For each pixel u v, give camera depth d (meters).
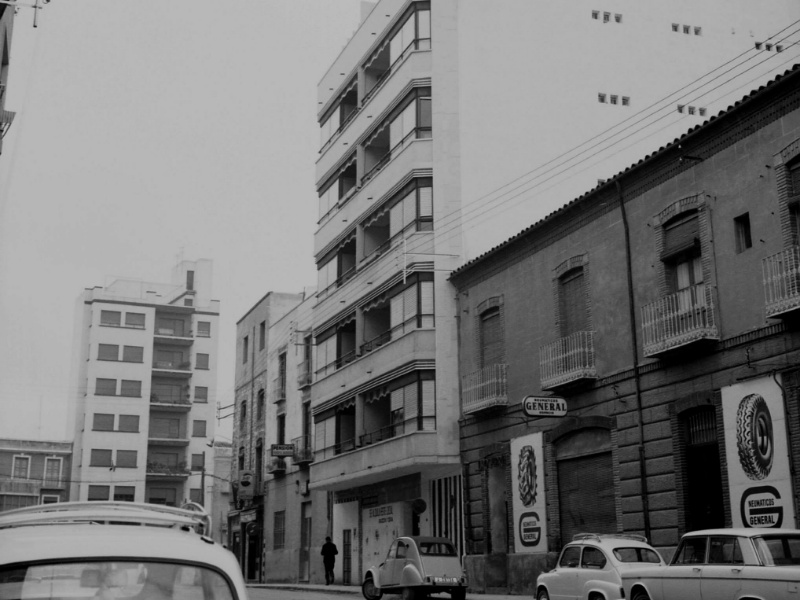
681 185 21.95
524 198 33.59
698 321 20.69
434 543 24.89
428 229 32.72
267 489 51.28
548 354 26.25
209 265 92.94
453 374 31.30
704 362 20.75
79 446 83.50
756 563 12.70
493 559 28.27
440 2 34.38
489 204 33.12
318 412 40.62
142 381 85.69
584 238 25.42
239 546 55.38
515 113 34.19
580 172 34.56
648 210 23.00
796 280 18.12
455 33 34.25
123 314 86.69
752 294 19.61
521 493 27.14
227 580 4.40
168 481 84.88
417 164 33.31
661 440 21.88
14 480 82.38
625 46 36.03
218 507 85.56
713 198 20.92
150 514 5.29
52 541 4.25
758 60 37.66
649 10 36.69
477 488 29.47
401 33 35.72
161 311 89.25
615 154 35.09
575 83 35.12
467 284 31.27
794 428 18.17
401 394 32.47
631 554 16.94
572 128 34.72
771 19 38.16
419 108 33.91
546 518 25.91
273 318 52.94
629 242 23.56
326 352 41.22
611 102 35.41
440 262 32.25
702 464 20.89
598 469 24.33
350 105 42.00
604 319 24.31
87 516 5.14
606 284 24.36
